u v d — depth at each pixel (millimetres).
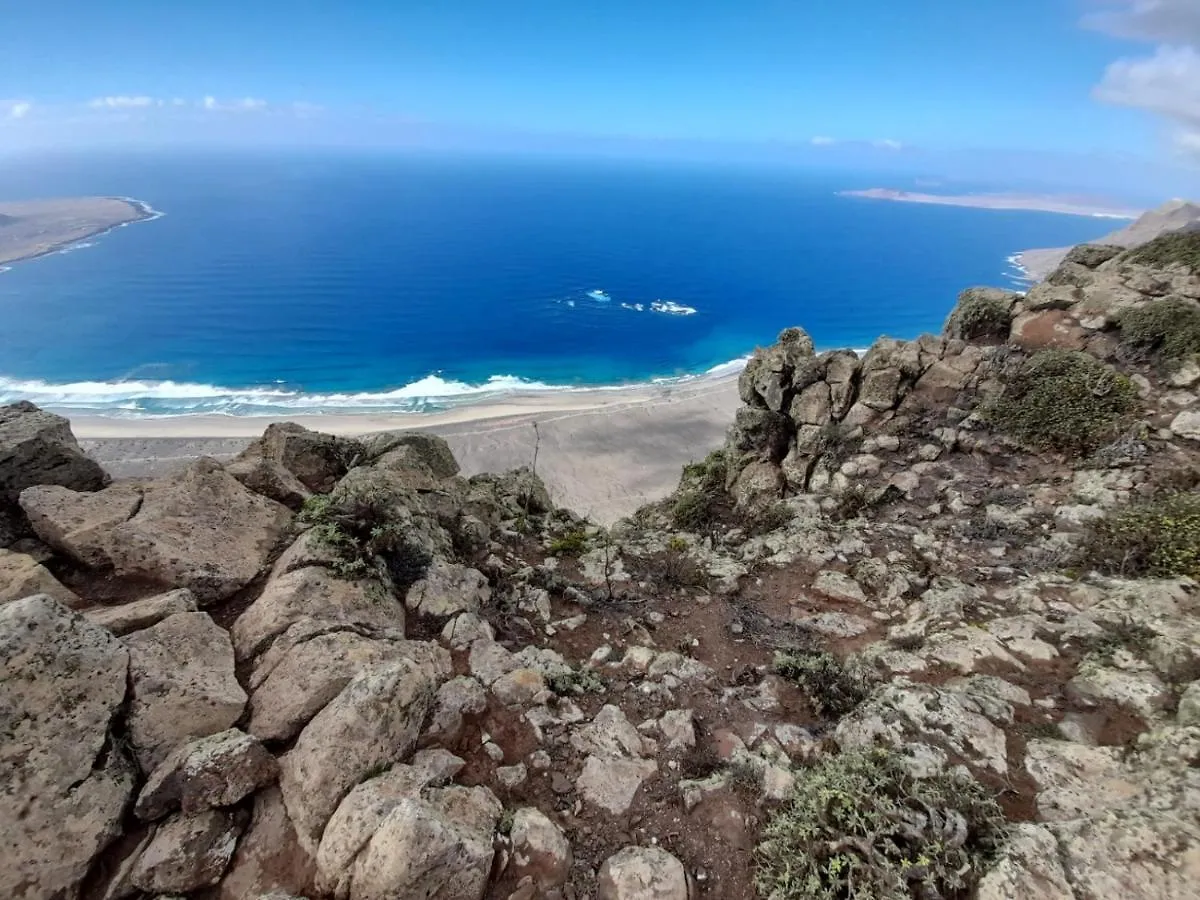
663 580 11805
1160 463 13250
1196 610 8750
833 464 17047
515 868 5613
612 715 7590
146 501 8906
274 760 5980
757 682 8758
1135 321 16734
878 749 6805
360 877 5008
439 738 6684
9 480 8984
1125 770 6391
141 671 6348
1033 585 10367
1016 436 15648
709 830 6215
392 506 9867
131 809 5531
